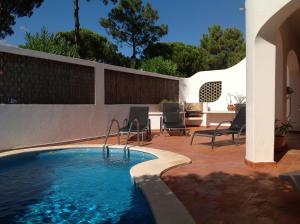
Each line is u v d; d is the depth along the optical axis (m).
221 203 4.07
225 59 32.53
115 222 4.00
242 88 16.00
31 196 5.18
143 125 10.52
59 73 10.41
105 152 9.05
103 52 24.80
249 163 6.27
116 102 13.11
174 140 10.67
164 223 3.29
